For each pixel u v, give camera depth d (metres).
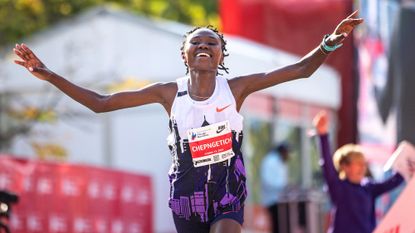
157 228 37.25
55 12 53.72
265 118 35.47
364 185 22.09
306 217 28.72
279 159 32.59
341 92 32.88
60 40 37.91
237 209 12.87
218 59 12.75
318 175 38.88
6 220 21.50
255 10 36.16
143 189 30.05
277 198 30.14
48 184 26.44
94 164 38.34
